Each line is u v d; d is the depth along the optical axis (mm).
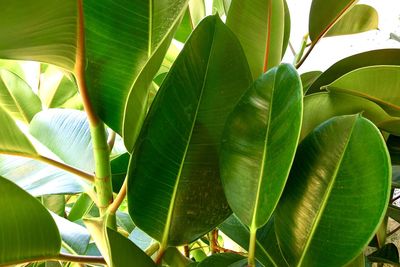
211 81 539
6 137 578
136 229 839
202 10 860
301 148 505
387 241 933
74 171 588
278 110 483
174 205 535
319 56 1522
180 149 530
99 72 479
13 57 418
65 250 636
